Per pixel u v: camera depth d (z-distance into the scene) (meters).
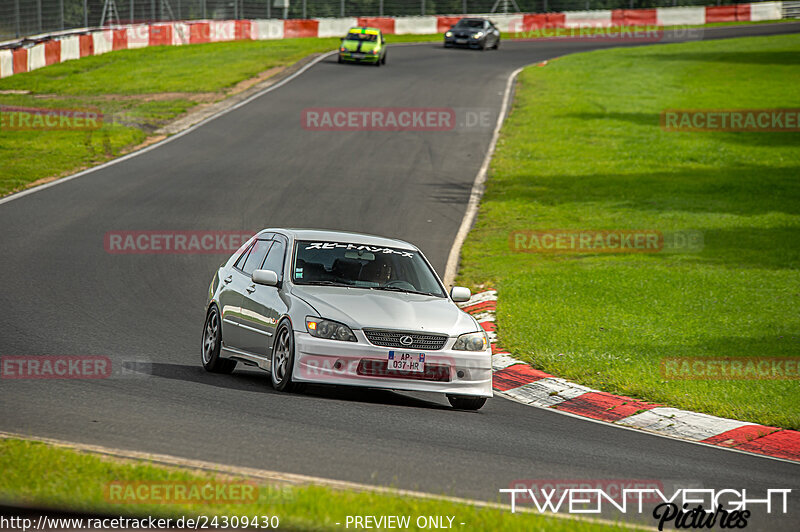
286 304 33.06
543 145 112.25
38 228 64.56
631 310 50.44
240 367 40.91
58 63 160.50
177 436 24.80
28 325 41.09
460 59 180.38
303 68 158.00
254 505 18.59
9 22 169.62
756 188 93.12
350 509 18.73
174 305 49.28
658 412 34.03
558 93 146.62
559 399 36.03
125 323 44.12
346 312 32.03
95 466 20.45
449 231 73.06
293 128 113.25
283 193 82.12
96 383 31.30
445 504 19.53
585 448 28.39
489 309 50.12
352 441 25.98
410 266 36.69
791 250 67.75
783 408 34.69
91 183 81.69
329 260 35.56
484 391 32.88
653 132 121.31
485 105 135.25
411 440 26.94
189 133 108.12
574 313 49.34
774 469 28.00
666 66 175.50
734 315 49.72
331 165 95.44
